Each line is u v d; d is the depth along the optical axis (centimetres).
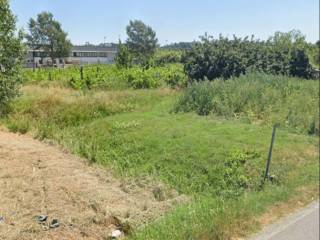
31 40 7812
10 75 1122
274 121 1301
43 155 955
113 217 593
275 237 521
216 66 2458
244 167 898
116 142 1177
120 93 1884
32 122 1324
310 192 718
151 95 1927
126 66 3716
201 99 1552
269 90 1705
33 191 686
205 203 657
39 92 1772
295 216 600
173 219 561
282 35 3584
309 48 3512
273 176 820
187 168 940
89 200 671
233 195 761
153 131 1238
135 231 541
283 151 986
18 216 577
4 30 1075
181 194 809
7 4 1072
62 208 623
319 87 2006
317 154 995
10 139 1102
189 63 2536
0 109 1341
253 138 1097
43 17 7900
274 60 2745
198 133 1173
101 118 1505
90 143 1165
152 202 716
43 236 520
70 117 1459
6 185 704
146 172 949
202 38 2595
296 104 1546
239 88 1642
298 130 1233
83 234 542
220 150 1003
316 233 535
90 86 2258
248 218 570
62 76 2794
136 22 9225
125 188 791
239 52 2502
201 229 507
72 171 849
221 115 1462
